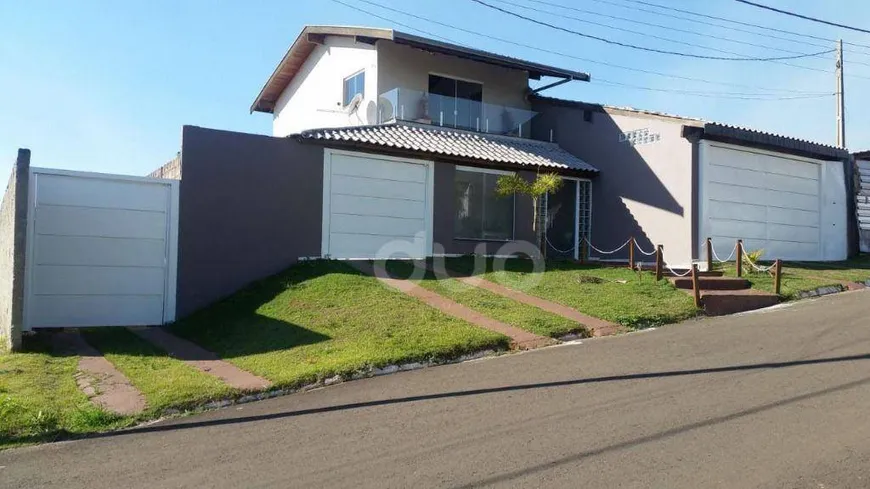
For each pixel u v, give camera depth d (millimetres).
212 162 12391
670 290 12266
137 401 7148
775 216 16500
